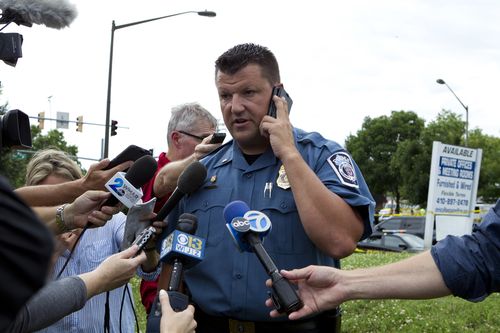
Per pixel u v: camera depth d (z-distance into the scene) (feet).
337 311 9.05
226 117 9.12
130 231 8.75
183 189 8.70
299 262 8.77
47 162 10.86
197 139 13.34
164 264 8.96
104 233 10.89
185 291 9.30
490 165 155.63
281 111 8.65
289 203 8.88
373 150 182.91
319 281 7.12
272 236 8.81
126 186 8.56
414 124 183.32
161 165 13.65
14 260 2.88
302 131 9.71
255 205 9.04
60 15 7.59
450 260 6.95
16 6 7.39
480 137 163.22
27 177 10.98
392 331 18.48
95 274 7.25
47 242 3.02
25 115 7.18
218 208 9.23
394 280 7.07
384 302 20.79
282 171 9.11
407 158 162.50
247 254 8.84
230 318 8.92
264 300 8.65
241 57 8.81
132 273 7.65
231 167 9.55
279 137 8.40
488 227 6.92
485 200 157.07
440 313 19.77
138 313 19.24
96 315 10.49
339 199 8.35
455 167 41.09
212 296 8.94
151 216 8.83
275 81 9.07
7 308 2.88
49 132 137.49
